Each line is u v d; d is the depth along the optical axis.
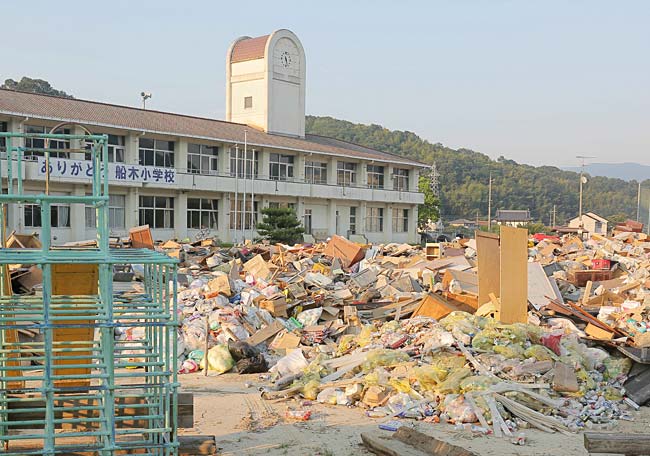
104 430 8.10
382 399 12.35
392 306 19.92
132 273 19.25
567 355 13.74
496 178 166.50
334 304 20.84
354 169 65.81
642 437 7.79
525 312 15.62
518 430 11.18
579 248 38.78
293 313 20.06
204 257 31.03
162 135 48.94
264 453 10.05
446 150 182.88
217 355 15.57
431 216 92.81
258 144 54.81
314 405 12.62
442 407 11.87
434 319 16.02
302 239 54.81
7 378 7.79
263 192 56.00
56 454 8.86
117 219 47.12
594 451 7.77
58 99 46.91
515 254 15.77
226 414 12.05
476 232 17.91
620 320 18.16
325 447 10.32
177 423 8.90
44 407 9.48
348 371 13.57
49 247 8.09
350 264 31.28
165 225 50.56
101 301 8.60
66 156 42.97
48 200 7.75
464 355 13.27
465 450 9.46
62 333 9.45
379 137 183.75
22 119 40.41
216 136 52.38
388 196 67.44
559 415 11.84
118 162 46.94
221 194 53.81
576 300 22.84
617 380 13.46
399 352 13.70
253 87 63.97
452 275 22.22
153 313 8.46
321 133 180.12
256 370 15.48
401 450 9.72
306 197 60.31
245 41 65.56
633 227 53.31
